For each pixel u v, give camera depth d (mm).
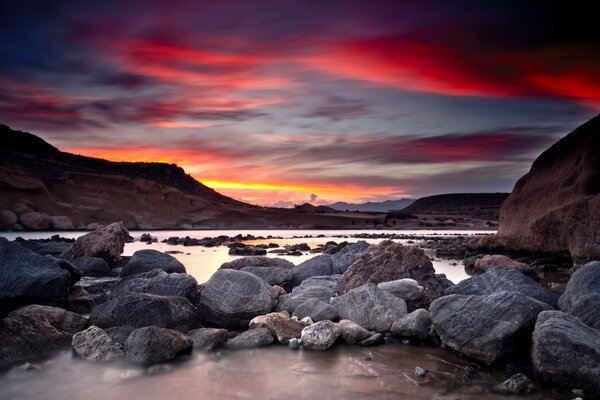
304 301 12773
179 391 7824
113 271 22062
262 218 114750
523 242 29594
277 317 11250
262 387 7980
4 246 12891
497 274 13633
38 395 7672
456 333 9695
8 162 94438
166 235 73938
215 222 107438
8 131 117250
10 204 79000
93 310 11508
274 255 35938
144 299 11086
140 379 8359
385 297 11703
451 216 151375
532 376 8438
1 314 12039
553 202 27781
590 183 25125
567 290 11500
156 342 9398
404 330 10695
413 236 67188
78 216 86688
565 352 7910
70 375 8539
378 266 15133
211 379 8352
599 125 27031
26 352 9492
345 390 7816
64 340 10148
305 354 9766
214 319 11953
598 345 7883
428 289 13305
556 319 8602
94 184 98125
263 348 10164
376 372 8688
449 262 30656
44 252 26734
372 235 72062
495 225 117812
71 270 14414
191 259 32312
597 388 7527
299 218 118250
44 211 82125
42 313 10984
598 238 21953
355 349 10141
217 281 12359
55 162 112250
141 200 101125
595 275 11055
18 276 12258
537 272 22031
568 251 25312
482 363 9172
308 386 7988
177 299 11383
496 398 7465
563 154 29469
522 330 9227
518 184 33750
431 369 8852
